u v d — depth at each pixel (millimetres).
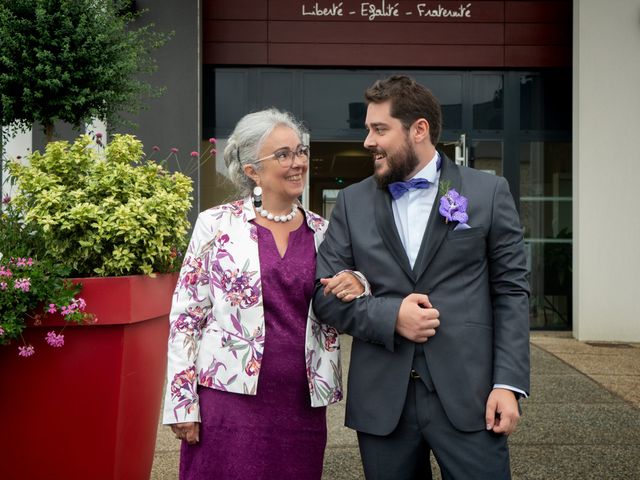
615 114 7215
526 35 7648
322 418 2098
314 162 8695
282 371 2004
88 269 2520
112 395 2342
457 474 1813
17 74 3865
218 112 7590
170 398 1981
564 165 7816
